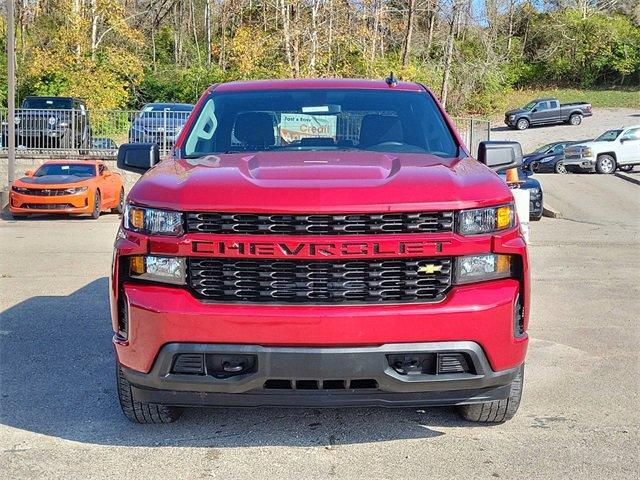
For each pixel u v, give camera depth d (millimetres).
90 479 3959
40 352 6371
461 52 58312
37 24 46312
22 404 5113
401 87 5746
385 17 48438
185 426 4719
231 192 3957
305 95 5547
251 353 3848
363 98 5547
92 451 4328
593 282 9703
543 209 20109
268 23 46562
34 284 9445
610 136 33188
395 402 3984
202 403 4027
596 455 4238
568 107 54875
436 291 3932
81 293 8867
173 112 25641
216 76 48875
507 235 4047
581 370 5867
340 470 4059
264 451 4328
